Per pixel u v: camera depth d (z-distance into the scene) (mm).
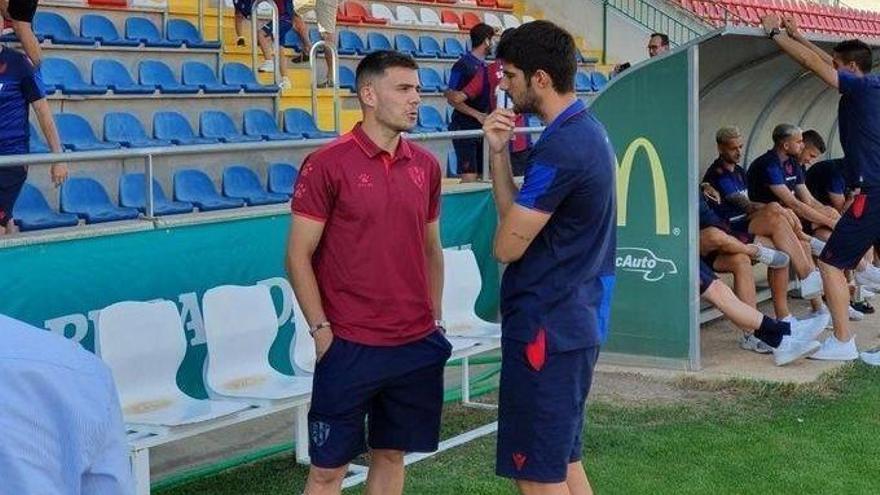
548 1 15852
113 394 1380
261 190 8445
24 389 1298
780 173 7832
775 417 5609
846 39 7004
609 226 3381
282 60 10828
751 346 6961
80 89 8664
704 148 7980
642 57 15516
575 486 3586
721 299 6512
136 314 4371
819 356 6660
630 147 6492
